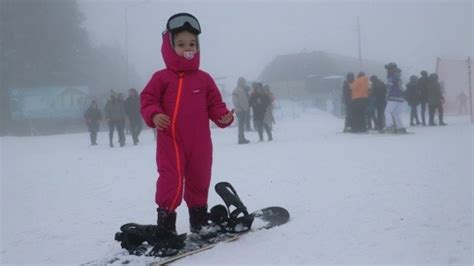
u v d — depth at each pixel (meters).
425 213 3.70
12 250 3.62
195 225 3.38
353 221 3.57
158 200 3.17
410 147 8.46
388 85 11.91
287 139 12.77
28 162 10.77
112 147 14.45
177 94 3.21
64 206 5.21
